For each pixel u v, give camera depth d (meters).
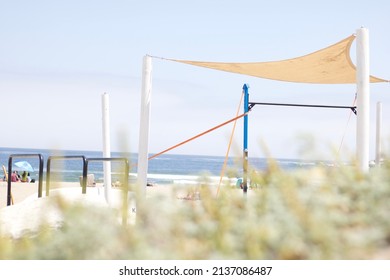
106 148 14.84
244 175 4.50
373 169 4.59
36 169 87.56
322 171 4.34
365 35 9.68
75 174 72.38
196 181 4.30
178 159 181.25
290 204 3.82
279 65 16.14
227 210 4.01
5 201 24.77
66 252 3.57
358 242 3.45
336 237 3.48
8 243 4.03
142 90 12.48
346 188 4.20
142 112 12.36
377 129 20.53
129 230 3.66
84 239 3.56
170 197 4.06
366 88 9.64
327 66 16.31
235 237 3.56
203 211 4.00
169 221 3.76
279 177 4.19
